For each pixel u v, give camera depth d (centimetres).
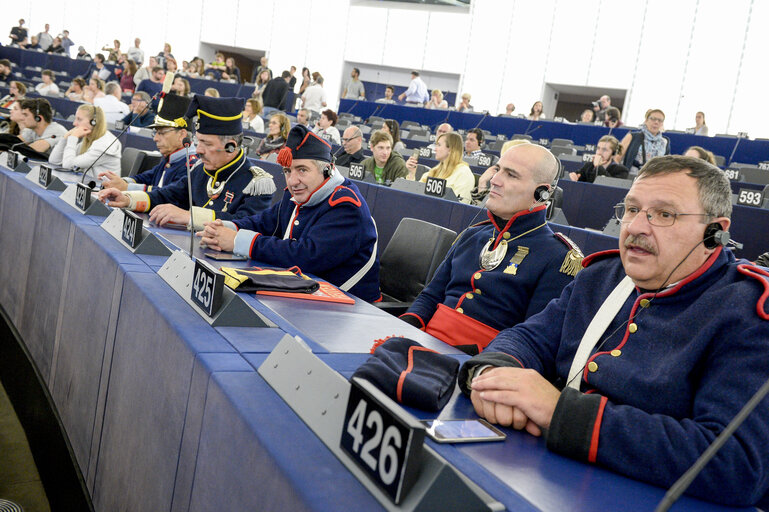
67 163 421
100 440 155
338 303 161
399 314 239
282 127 644
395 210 383
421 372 101
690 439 80
